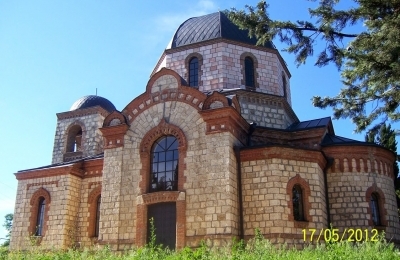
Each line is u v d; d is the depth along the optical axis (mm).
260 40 19859
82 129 38969
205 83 31750
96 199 30312
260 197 23688
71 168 30062
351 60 20250
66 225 29047
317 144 28156
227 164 23500
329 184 26719
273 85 32906
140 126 26625
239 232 23328
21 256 17688
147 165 25641
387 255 14922
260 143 28438
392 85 20516
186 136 25078
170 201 24125
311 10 18906
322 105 22859
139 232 24156
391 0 17719
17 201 30938
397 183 37406
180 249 22766
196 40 33250
